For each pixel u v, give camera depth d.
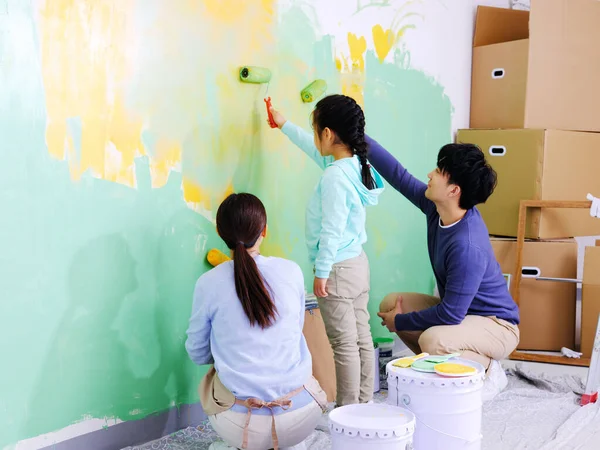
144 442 2.25
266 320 1.85
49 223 1.92
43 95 1.88
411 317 2.66
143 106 2.15
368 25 3.08
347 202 2.28
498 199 3.62
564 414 2.62
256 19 2.53
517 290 3.48
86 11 1.97
